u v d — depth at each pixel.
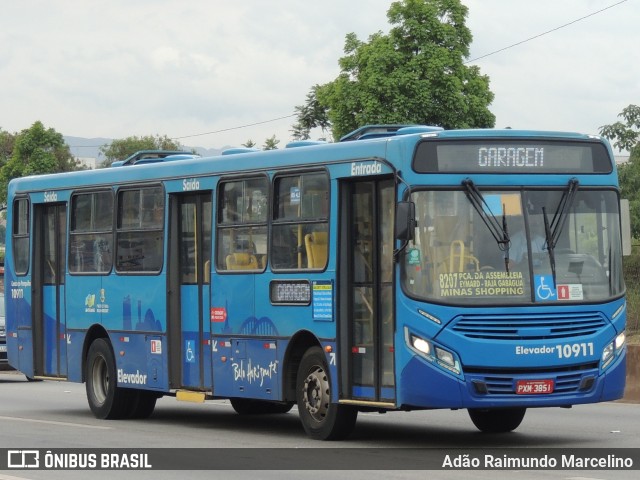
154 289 18.00
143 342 18.27
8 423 18.33
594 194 14.16
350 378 14.57
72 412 20.55
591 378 13.77
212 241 16.83
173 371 17.67
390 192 14.03
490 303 13.48
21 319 21.22
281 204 15.62
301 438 15.59
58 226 20.52
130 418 19.09
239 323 16.28
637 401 20.69
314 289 14.93
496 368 13.42
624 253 14.30
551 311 13.62
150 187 18.20
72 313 19.97
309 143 15.77
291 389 15.48
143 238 18.34
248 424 18.00
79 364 19.80
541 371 13.55
